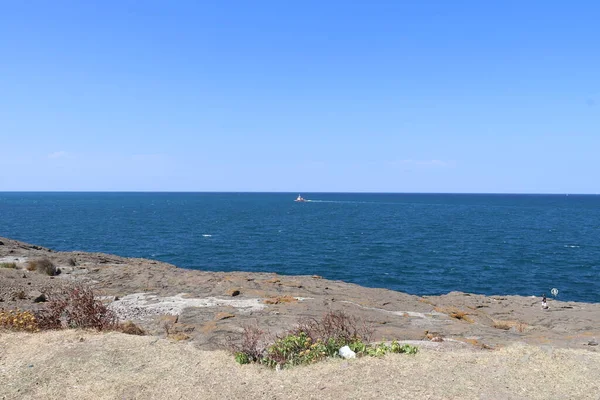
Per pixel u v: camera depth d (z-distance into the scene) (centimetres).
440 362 819
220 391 727
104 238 6175
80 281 2141
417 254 4881
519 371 778
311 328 1018
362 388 707
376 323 1495
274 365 862
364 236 6588
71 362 838
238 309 1617
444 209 15050
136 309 1623
